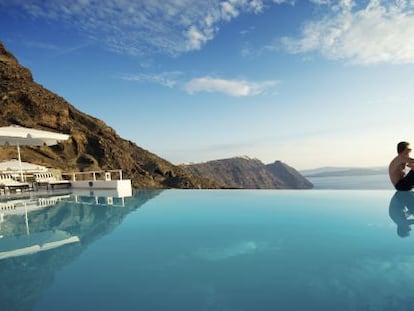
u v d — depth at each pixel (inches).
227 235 154.6
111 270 104.3
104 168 1188.5
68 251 128.7
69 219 208.8
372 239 138.3
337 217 191.8
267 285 88.8
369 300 76.9
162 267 107.0
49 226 185.3
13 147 943.0
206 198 317.7
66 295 83.7
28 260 116.1
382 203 241.3
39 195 386.6
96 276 98.3
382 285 86.5
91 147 1256.2
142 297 82.4
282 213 213.6
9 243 142.7
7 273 101.2
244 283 91.0
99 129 1465.3
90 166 1120.2
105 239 150.3
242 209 238.5
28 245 139.1
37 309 75.1
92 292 85.4
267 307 74.1
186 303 77.5
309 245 131.2
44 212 241.3
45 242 144.8
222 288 87.6
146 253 125.0
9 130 401.4
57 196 368.2
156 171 1556.3
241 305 76.2
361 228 160.2
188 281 93.4
